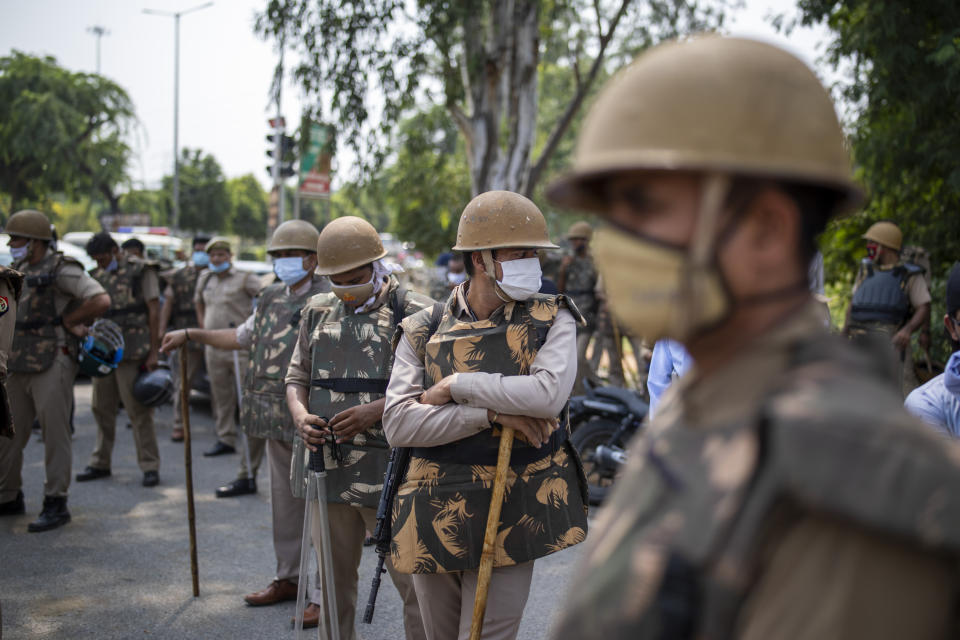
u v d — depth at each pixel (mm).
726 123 733
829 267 9133
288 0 10492
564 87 21125
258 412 4016
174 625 3746
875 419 658
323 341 3111
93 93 32344
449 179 19672
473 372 2379
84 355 5219
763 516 679
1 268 3797
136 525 5207
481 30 11180
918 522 620
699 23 12000
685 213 777
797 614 660
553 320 2410
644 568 735
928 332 6328
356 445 3035
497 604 2387
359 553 3219
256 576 4367
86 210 45812
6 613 3840
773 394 724
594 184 867
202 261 8312
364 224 3139
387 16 10398
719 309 764
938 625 649
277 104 10680
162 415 8969
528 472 2393
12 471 5348
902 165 7918
